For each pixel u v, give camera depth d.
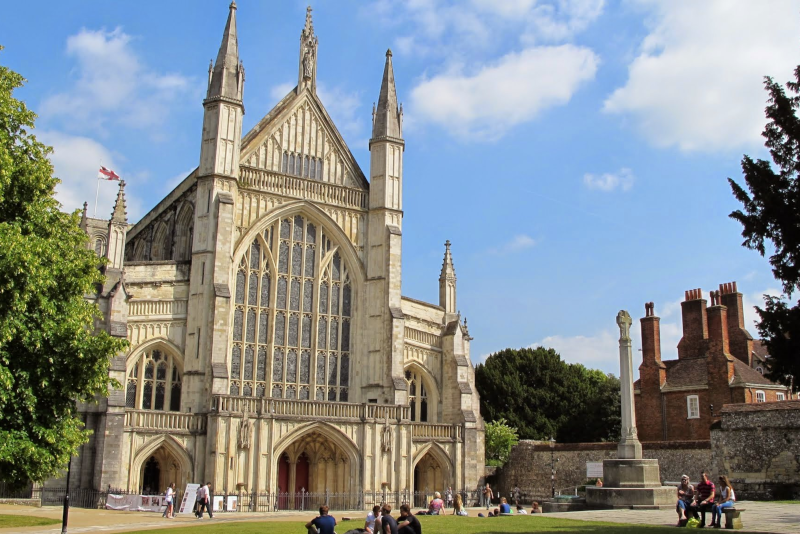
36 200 35.75
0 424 33.84
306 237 73.81
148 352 65.56
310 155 75.75
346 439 65.62
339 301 74.38
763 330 29.97
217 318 65.06
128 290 64.81
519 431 103.38
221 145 68.75
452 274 84.56
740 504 47.78
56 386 35.12
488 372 108.88
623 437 48.22
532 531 33.09
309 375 71.44
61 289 35.59
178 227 75.00
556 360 108.75
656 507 44.75
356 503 64.94
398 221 76.62
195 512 54.62
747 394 71.94
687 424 76.12
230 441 61.03
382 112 78.50
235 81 70.56
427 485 73.69
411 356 78.19
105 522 45.59
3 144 34.47
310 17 78.31
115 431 57.78
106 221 66.19
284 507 64.12
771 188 29.58
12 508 52.38
